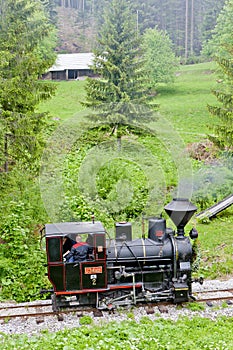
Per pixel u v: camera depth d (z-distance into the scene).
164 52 51.78
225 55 45.75
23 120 18.72
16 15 21.75
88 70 58.88
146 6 85.19
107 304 11.76
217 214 20.42
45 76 58.56
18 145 18.77
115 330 10.44
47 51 49.38
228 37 45.81
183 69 63.31
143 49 28.42
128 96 25.73
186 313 11.61
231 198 20.86
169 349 9.44
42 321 11.22
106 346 9.59
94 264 11.73
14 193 17.81
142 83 27.58
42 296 13.60
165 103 45.69
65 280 11.66
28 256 15.23
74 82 53.44
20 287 13.92
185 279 12.05
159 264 12.18
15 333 10.67
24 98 19.56
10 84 18.50
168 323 11.03
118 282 12.07
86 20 94.75
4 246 15.60
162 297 12.03
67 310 11.77
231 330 10.62
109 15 29.20
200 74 59.28
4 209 16.77
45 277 14.24
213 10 74.69
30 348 9.73
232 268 15.32
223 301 12.25
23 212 16.98
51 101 44.56
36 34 21.91
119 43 28.31
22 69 19.56
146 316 11.43
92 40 84.19
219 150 24.67
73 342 9.84
